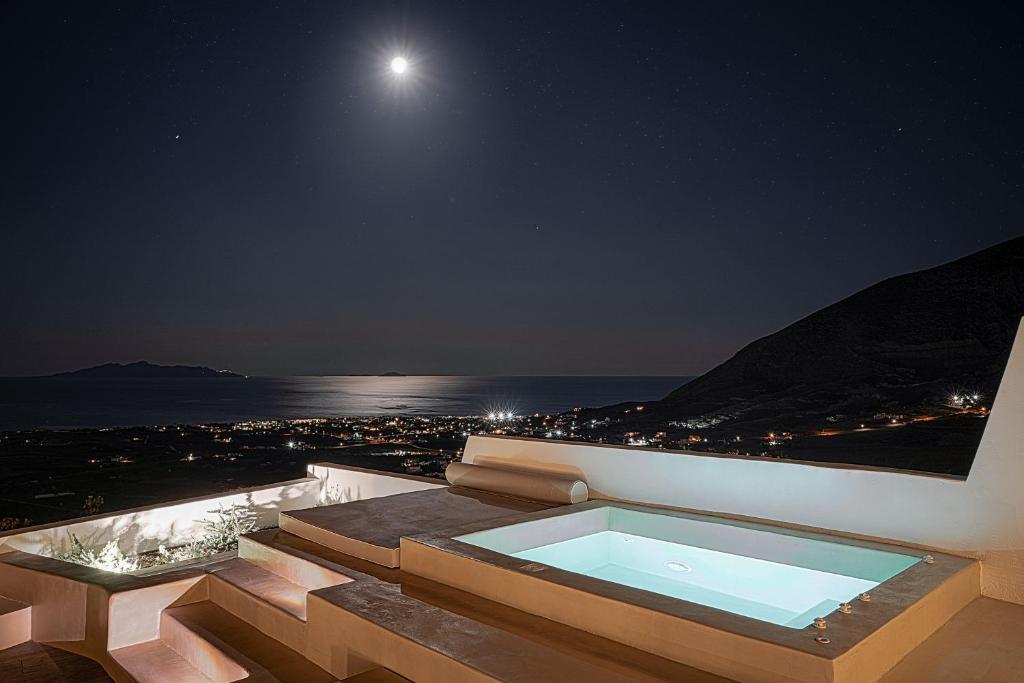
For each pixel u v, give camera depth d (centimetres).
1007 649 255
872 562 338
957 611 295
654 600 262
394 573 360
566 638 266
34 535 480
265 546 421
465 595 320
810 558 360
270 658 326
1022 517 312
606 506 454
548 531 416
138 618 385
